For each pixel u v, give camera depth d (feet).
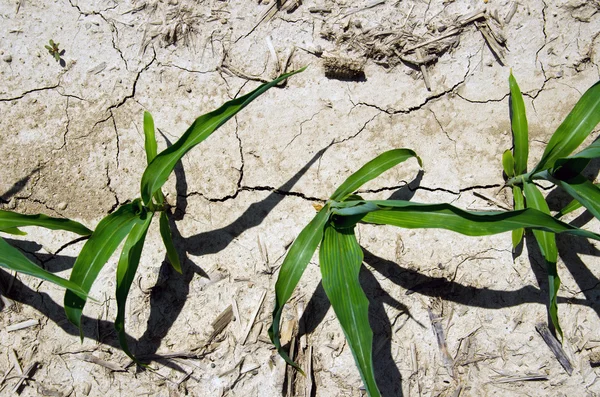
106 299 2.21
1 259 1.85
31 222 2.02
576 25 2.29
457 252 2.22
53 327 2.21
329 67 2.27
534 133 2.27
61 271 2.22
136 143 2.28
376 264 2.22
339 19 2.31
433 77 2.29
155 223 2.24
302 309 2.21
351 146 2.27
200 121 1.91
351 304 1.92
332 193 2.25
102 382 2.19
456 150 2.26
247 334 2.20
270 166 2.27
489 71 2.29
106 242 1.98
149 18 2.32
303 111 2.28
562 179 2.04
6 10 2.32
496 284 2.21
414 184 2.25
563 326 2.20
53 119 2.29
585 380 2.18
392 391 2.18
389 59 2.29
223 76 2.30
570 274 2.21
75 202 2.26
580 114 2.04
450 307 2.21
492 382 2.19
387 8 2.31
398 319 2.20
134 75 2.30
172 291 2.21
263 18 2.32
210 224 2.24
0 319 2.21
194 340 2.20
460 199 2.25
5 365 2.19
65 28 2.32
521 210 1.82
